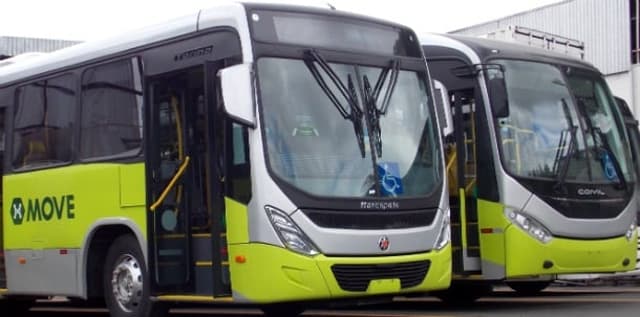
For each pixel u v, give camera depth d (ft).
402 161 30.55
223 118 28.91
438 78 39.73
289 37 29.53
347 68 30.37
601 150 40.16
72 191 34.76
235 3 29.43
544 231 37.22
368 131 29.99
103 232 33.88
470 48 38.88
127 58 33.14
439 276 30.53
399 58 31.99
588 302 39.88
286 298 27.50
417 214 30.17
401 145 30.78
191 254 30.68
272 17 29.40
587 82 41.47
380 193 29.45
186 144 30.94
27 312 46.24
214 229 29.04
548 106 39.40
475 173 38.32
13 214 37.91
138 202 31.73
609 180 39.83
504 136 37.73
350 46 30.86
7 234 38.19
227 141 28.86
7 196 38.32
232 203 28.66
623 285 53.47
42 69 37.32
